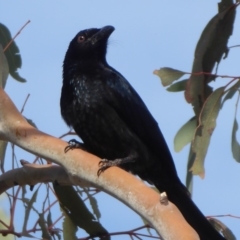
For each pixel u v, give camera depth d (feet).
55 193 35.40
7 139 31.73
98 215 35.58
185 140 35.70
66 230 35.83
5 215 38.11
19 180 33.55
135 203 25.32
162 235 23.38
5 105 31.58
